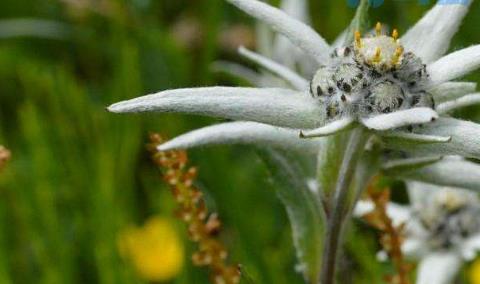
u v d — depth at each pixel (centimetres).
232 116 14
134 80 26
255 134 15
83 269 23
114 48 30
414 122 13
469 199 21
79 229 23
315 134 13
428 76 14
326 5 31
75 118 26
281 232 24
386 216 17
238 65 30
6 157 18
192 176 17
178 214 17
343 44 15
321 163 15
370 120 14
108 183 23
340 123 14
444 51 15
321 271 16
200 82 28
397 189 25
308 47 15
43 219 23
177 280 22
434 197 21
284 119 14
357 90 14
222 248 17
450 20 15
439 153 14
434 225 21
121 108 13
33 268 24
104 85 31
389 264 22
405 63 14
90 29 31
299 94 14
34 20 32
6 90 30
